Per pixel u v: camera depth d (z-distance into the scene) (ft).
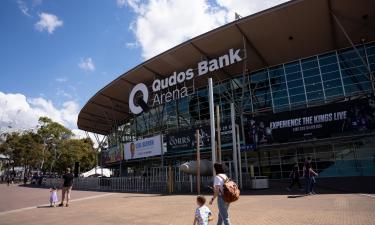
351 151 79.30
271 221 28.91
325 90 88.28
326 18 78.38
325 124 75.82
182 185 70.38
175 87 114.62
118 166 153.69
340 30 81.76
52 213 43.91
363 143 78.02
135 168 138.72
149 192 74.84
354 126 71.87
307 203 39.86
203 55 98.07
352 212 31.45
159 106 123.54
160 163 120.37
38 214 43.57
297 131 79.71
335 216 29.71
